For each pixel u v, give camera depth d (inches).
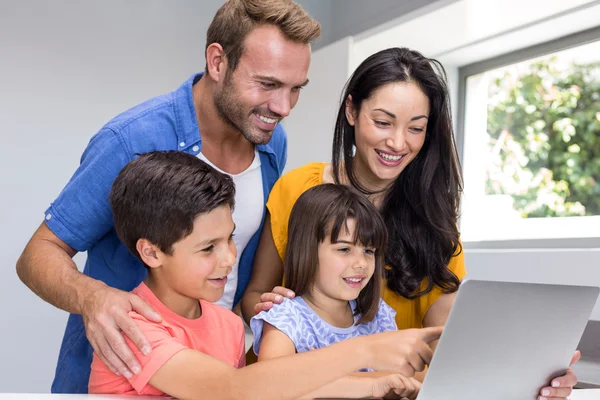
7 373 105.2
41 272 46.7
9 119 106.2
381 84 51.5
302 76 51.4
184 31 118.3
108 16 112.7
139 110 54.1
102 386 38.9
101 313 38.9
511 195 102.0
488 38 96.7
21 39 107.2
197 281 40.4
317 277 48.1
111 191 43.0
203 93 54.5
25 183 106.7
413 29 94.4
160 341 37.0
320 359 33.0
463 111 108.3
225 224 40.7
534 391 35.9
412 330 33.4
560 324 34.5
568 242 88.0
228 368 34.5
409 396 37.7
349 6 111.0
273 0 49.8
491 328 31.4
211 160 55.8
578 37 90.7
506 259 84.1
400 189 56.0
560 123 95.4
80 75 110.7
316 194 48.7
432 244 55.1
